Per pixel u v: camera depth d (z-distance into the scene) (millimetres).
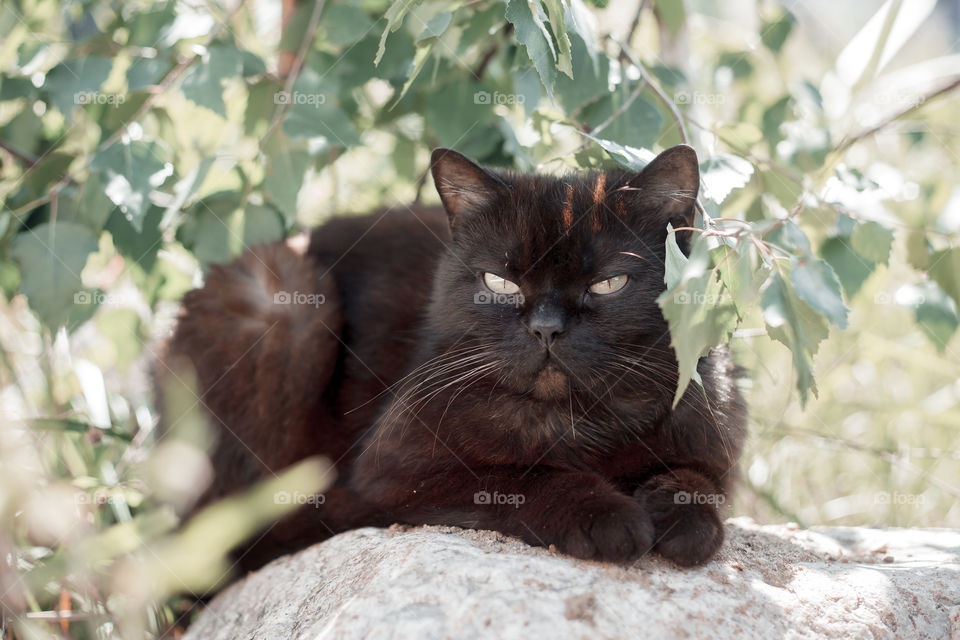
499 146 3391
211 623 2393
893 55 3031
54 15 3359
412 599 1690
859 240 2613
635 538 1852
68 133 3035
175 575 2596
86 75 2754
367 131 3684
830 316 1878
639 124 2711
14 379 3139
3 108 3512
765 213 2881
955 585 2008
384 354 2812
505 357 2252
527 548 1973
